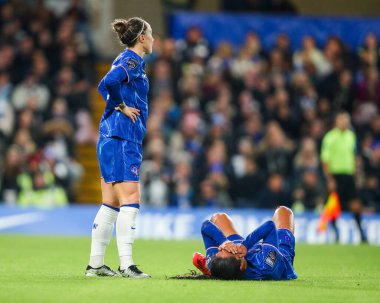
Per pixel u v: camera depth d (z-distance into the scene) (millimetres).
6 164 73250
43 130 79062
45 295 24281
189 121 80688
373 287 28984
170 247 55938
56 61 85812
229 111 82312
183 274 31922
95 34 93250
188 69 85688
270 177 74500
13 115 79438
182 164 75188
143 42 30766
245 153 76062
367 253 52938
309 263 43375
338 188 66312
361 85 87125
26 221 70562
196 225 69750
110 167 30203
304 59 88688
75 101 82812
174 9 97000
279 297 24391
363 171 76188
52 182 74250
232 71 86438
